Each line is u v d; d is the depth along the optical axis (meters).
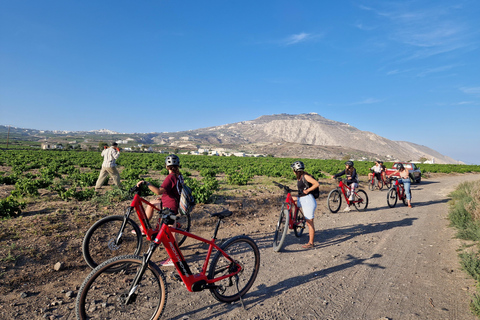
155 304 2.99
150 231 3.74
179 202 4.48
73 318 3.14
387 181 17.59
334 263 5.05
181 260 3.17
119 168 26.58
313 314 3.37
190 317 3.23
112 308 2.96
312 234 5.92
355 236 6.80
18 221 5.63
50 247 4.69
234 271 3.61
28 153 49.47
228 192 11.19
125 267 2.90
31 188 8.91
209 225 7.19
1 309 3.23
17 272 4.01
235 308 3.47
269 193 11.78
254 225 7.53
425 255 5.52
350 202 9.55
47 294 3.64
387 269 4.80
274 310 3.43
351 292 3.96
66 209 6.82
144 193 9.06
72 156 44.34
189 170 26.98
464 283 4.27
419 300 3.75
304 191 5.89
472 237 6.32
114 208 7.22
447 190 16.95
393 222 8.33
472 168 50.53
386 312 3.44
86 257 4.16
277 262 5.04
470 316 3.36
